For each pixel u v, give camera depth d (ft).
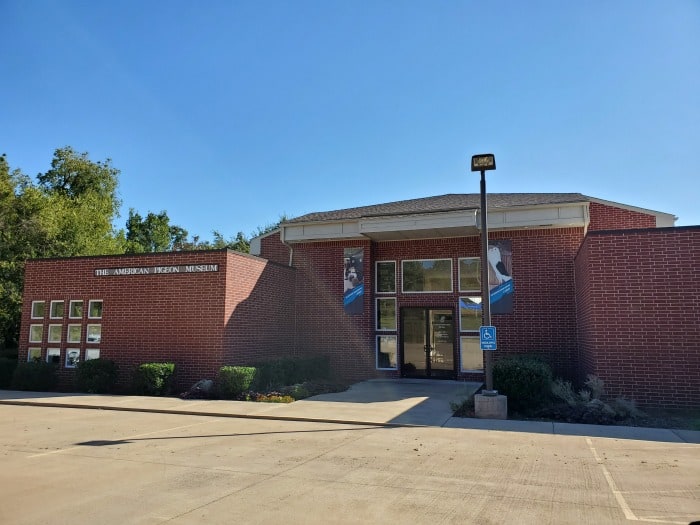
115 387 52.85
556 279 55.16
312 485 20.89
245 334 53.62
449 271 60.49
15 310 80.28
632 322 40.09
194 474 22.62
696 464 24.04
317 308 63.77
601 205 56.24
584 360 47.52
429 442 29.01
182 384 50.62
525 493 19.79
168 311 52.24
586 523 16.63
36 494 19.84
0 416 38.88
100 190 129.70
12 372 57.00
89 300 55.77
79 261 56.75
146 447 28.14
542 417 36.32
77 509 18.12
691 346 38.68
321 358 59.72
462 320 58.95
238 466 23.98
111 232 119.34
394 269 63.05
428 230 57.06
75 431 32.83
